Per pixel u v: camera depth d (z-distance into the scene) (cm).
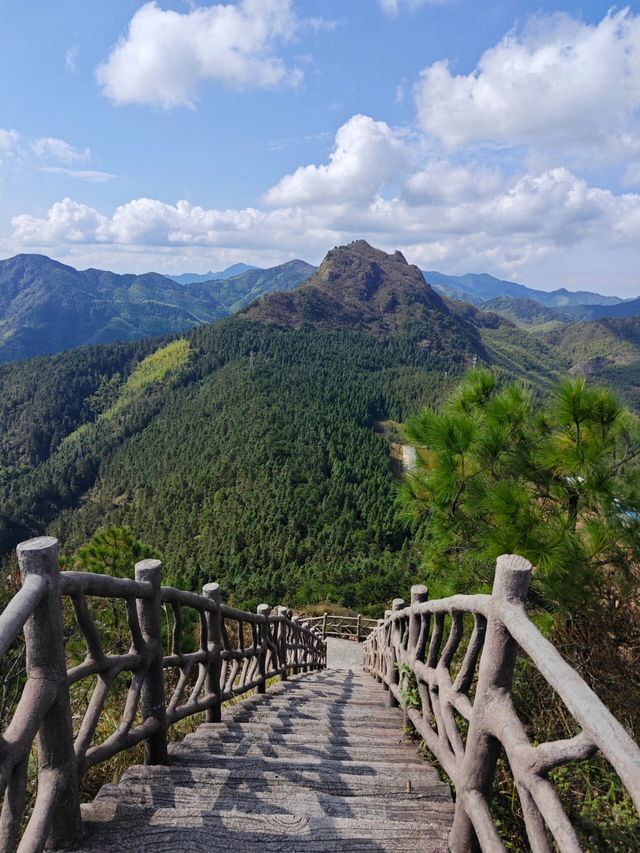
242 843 168
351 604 2806
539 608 333
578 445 318
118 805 183
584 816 194
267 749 267
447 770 196
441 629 255
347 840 170
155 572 228
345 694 485
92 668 180
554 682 121
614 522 305
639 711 262
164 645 504
